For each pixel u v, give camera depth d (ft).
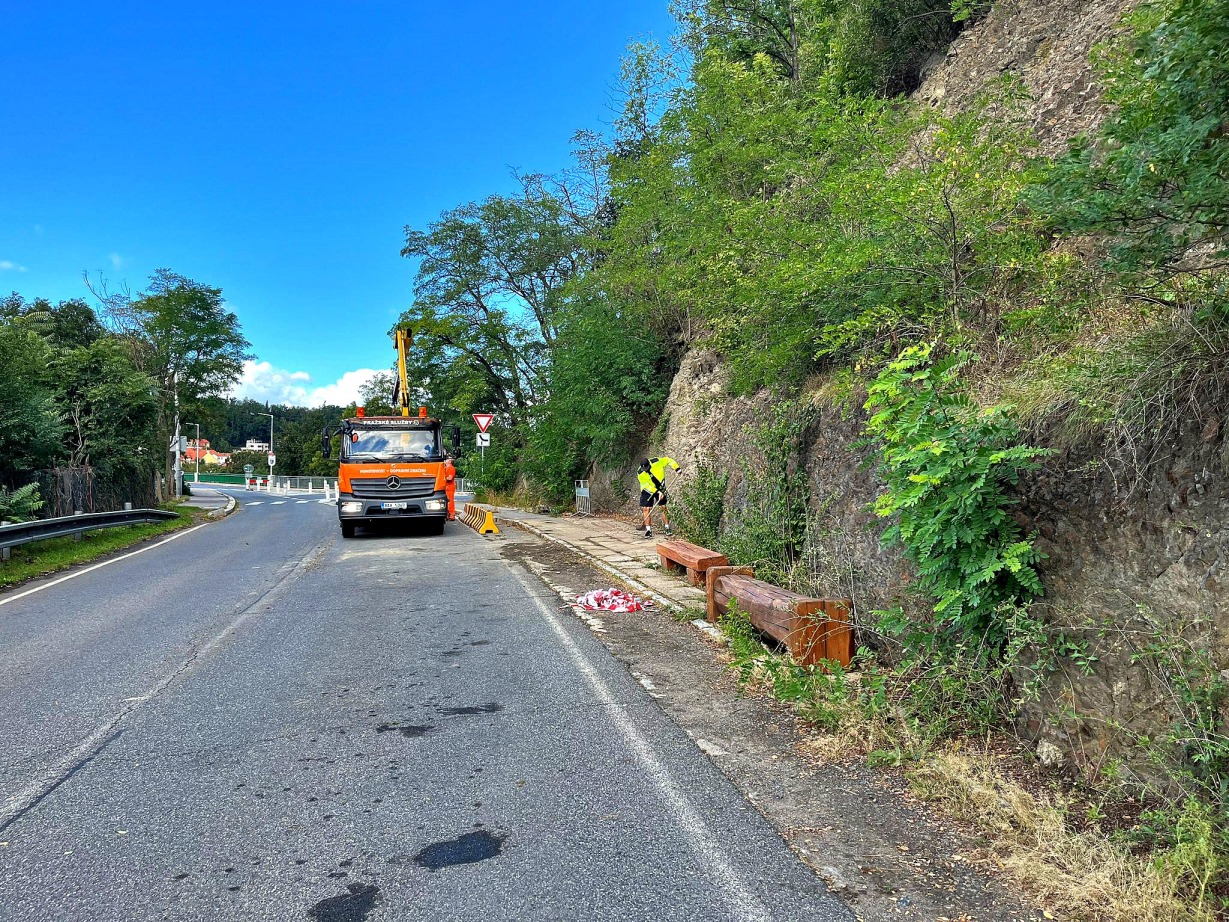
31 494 50.83
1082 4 28.48
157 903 9.22
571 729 14.90
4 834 11.09
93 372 77.05
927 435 13.26
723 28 57.06
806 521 24.31
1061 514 12.05
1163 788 9.89
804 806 11.32
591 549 43.24
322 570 38.34
